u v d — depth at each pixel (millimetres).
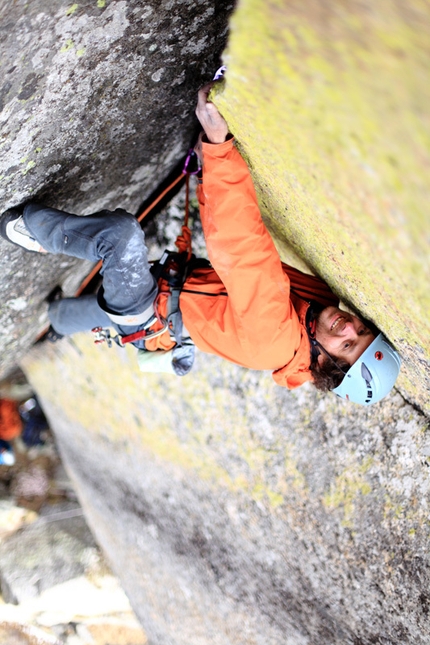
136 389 3602
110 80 1645
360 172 1140
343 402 2432
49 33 1356
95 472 4926
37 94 1512
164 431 3611
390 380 1829
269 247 1661
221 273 1694
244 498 3146
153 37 1584
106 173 2137
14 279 2439
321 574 2732
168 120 2039
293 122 1218
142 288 1937
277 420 2736
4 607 4996
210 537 3600
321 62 1061
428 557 2189
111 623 5098
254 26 1118
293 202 1592
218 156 1547
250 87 1245
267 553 3094
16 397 6141
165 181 2561
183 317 2000
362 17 986
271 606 3174
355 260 1513
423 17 943
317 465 2600
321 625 2834
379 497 2352
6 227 1933
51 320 2598
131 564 4629
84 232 1860
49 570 5090
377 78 997
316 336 1909
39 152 1734
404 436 2244
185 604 4059
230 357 1933
